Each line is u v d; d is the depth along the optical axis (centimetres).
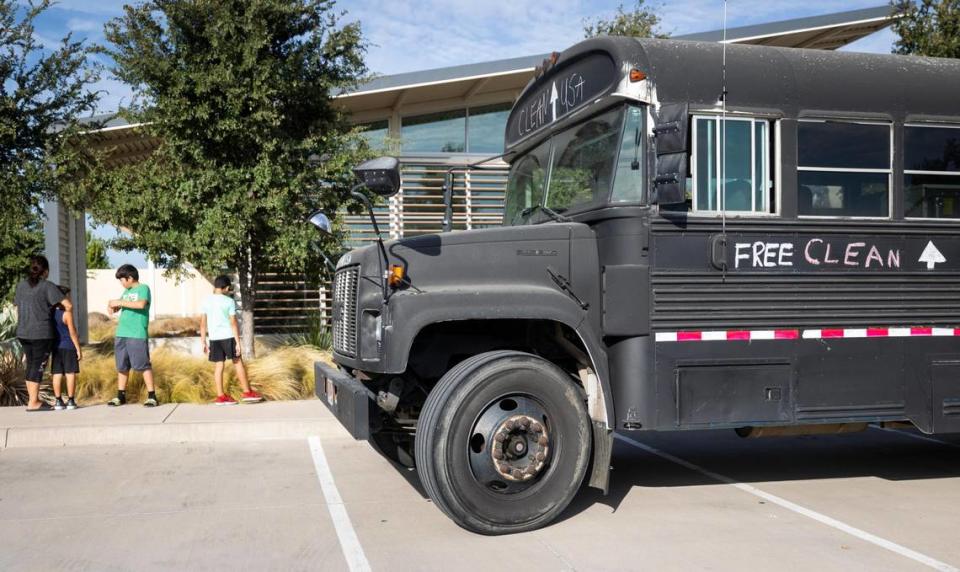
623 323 530
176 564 470
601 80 567
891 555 482
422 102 1758
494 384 515
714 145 553
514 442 520
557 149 631
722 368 546
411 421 609
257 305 1520
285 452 796
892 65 602
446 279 532
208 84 1085
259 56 1155
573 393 534
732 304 548
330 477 690
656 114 537
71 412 938
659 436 888
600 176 562
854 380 571
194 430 858
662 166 516
